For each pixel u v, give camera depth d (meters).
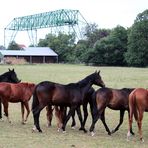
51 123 16.06
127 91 13.82
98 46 100.69
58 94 13.88
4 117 17.44
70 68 73.12
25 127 14.95
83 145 11.85
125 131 14.60
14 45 149.25
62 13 151.25
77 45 125.69
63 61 129.88
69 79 40.75
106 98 13.55
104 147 11.65
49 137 13.03
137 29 95.69
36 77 43.50
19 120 16.66
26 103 15.62
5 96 15.23
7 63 106.38
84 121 14.50
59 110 14.46
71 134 13.72
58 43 134.25
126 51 100.19
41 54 128.38
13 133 13.61
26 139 12.58
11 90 15.24
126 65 101.50
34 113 13.95
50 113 15.20
